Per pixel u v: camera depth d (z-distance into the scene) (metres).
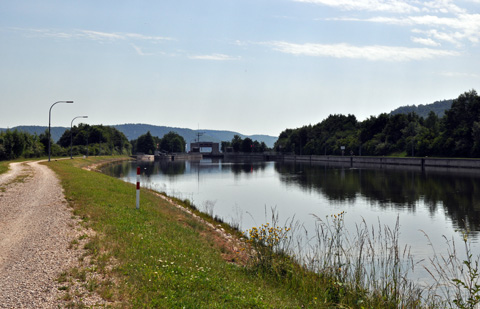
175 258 11.34
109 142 164.88
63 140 158.12
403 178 68.06
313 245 19.98
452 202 41.06
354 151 142.88
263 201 42.62
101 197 22.84
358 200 43.41
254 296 8.93
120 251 11.12
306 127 193.38
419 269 17.66
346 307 9.41
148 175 81.56
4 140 86.75
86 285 8.30
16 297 7.64
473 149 90.00
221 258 14.05
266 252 12.59
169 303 7.59
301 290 10.54
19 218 16.50
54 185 29.36
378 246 21.42
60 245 11.80
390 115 143.75
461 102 99.62
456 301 10.12
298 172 91.69
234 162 159.50
